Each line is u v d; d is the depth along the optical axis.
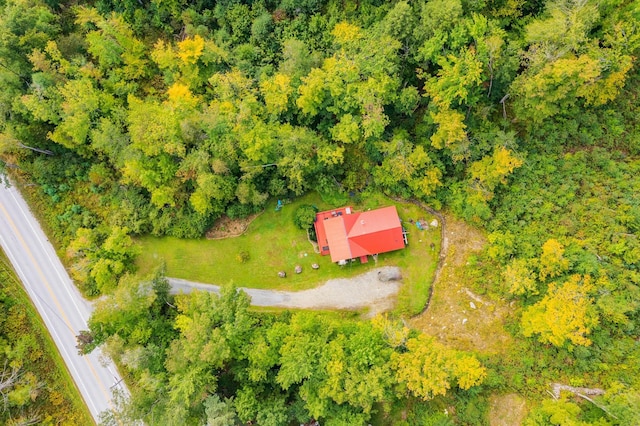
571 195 42.72
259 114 46.62
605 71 39.28
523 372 41.41
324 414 39.28
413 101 44.19
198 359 38.94
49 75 45.38
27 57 46.25
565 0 38.78
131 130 43.75
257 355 39.66
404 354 38.62
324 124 48.16
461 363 38.25
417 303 46.88
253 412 40.38
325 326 42.31
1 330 47.53
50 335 48.38
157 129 43.00
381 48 42.97
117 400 42.25
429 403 42.78
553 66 37.53
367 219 47.53
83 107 45.03
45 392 47.09
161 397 40.34
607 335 39.25
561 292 37.78
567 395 39.19
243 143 43.28
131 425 40.72
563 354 40.66
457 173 47.25
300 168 45.44
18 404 44.69
